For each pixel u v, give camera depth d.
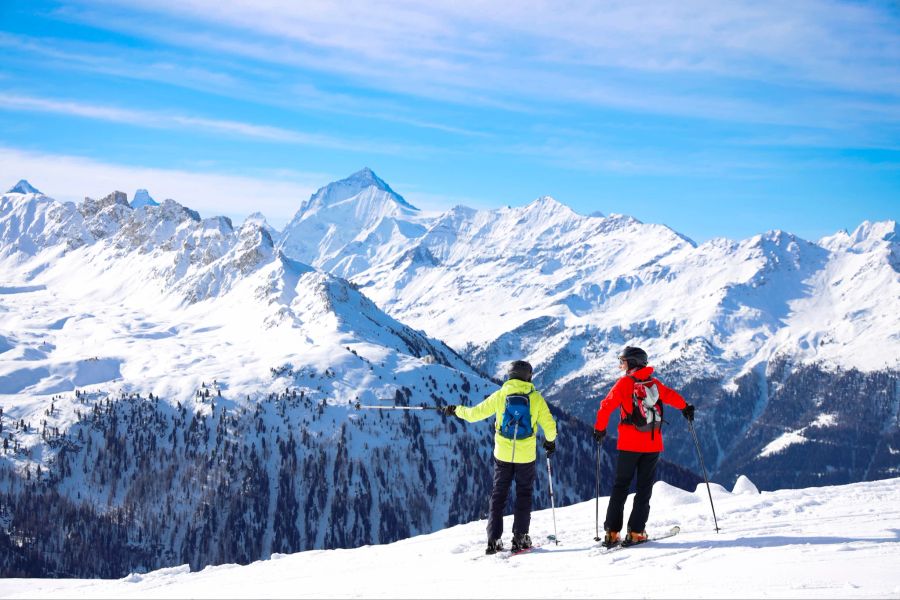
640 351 10.18
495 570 9.12
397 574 9.41
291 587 9.05
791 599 6.45
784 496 13.87
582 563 9.12
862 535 9.27
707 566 8.21
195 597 8.91
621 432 10.02
